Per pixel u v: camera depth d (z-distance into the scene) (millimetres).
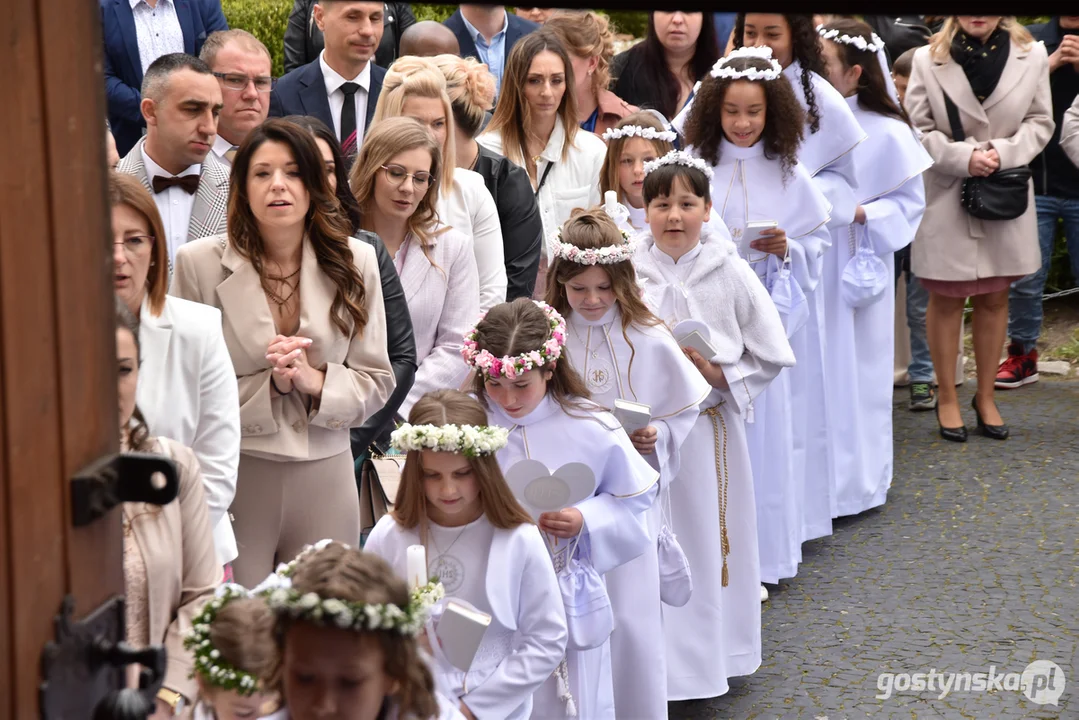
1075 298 23562
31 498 3230
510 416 9516
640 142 13812
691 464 11547
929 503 16219
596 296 10539
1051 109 17797
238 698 6180
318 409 8938
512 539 8078
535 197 14242
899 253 20172
